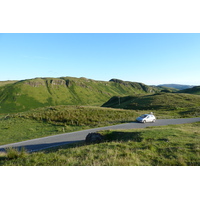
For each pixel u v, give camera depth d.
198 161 7.36
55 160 8.33
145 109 62.38
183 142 10.57
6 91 159.00
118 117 36.66
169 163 7.25
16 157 10.34
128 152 8.62
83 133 21.98
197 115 38.00
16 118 35.06
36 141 19.14
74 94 199.62
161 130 15.04
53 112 37.50
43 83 193.25
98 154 8.68
